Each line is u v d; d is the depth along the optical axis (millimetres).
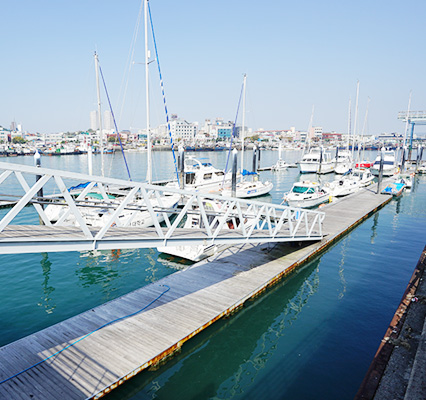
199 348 9477
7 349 8172
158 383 8016
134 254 17203
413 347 8180
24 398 6633
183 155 29016
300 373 8484
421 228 23172
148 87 23188
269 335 10211
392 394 6609
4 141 164125
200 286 12133
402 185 38531
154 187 8742
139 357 7996
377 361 7750
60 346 8344
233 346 9609
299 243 17359
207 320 9750
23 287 13234
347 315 11469
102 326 9305
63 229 8383
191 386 7938
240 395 7680
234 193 29641
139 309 10320
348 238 20688
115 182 7871
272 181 49594
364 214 25609
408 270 15664
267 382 8133
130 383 7816
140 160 85250
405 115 58875
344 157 70562
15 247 6672
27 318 10812
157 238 9211
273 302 12383
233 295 11422
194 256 15297
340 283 14156
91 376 7316
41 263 15844
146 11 22547
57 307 11625
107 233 8938
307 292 13258
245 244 17688
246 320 11102
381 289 13570
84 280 14000
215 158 94938
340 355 9219
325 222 22922
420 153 66750
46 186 40156
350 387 7961
